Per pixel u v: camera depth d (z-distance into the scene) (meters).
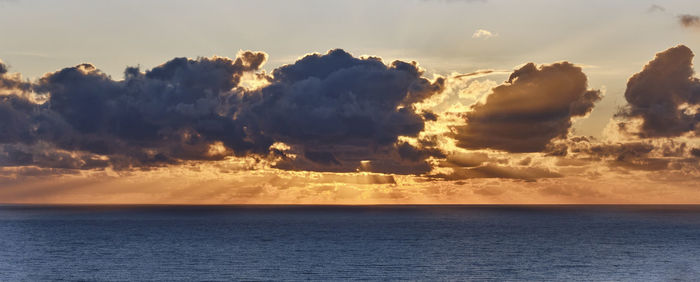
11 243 139.62
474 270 95.00
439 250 123.81
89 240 148.38
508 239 152.00
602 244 138.38
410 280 85.38
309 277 87.94
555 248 128.88
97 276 89.56
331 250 123.56
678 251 123.56
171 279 86.69
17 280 86.19
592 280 85.50
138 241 145.38
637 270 95.44
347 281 84.69
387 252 119.75
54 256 114.00
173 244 137.12
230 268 96.94
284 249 125.50
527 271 93.94
